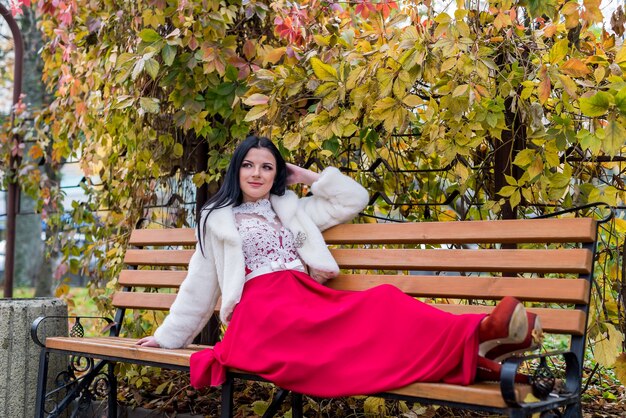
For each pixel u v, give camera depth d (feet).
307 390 8.18
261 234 9.87
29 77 34.06
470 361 7.12
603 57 9.50
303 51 11.77
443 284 9.15
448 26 9.32
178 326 9.94
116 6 13.30
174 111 13.15
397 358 7.72
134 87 12.64
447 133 9.98
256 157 10.14
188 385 13.06
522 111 9.72
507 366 6.61
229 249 9.66
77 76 15.30
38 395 10.77
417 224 9.66
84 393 11.22
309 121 10.59
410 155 12.35
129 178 14.07
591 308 10.94
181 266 12.70
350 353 8.06
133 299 12.08
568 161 10.69
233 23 12.26
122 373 12.39
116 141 14.30
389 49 9.77
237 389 12.98
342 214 10.25
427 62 9.73
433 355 7.50
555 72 9.10
